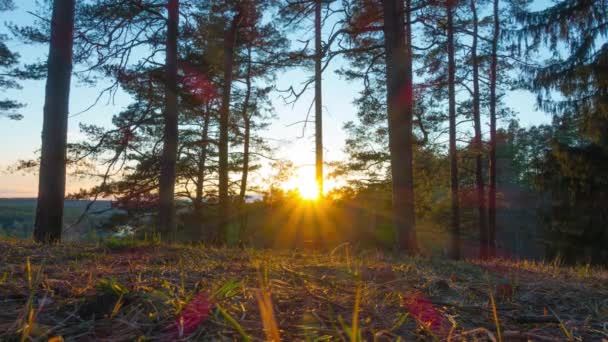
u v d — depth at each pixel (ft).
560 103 47.29
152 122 49.60
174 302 7.07
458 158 73.82
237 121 69.10
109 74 42.98
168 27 46.14
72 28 32.89
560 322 7.29
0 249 15.74
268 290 8.37
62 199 31.55
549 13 47.01
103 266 12.20
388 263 15.25
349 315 7.14
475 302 9.04
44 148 31.40
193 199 66.64
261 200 64.08
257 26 56.65
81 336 5.81
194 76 48.44
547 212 56.65
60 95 31.86
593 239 51.93
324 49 39.70
